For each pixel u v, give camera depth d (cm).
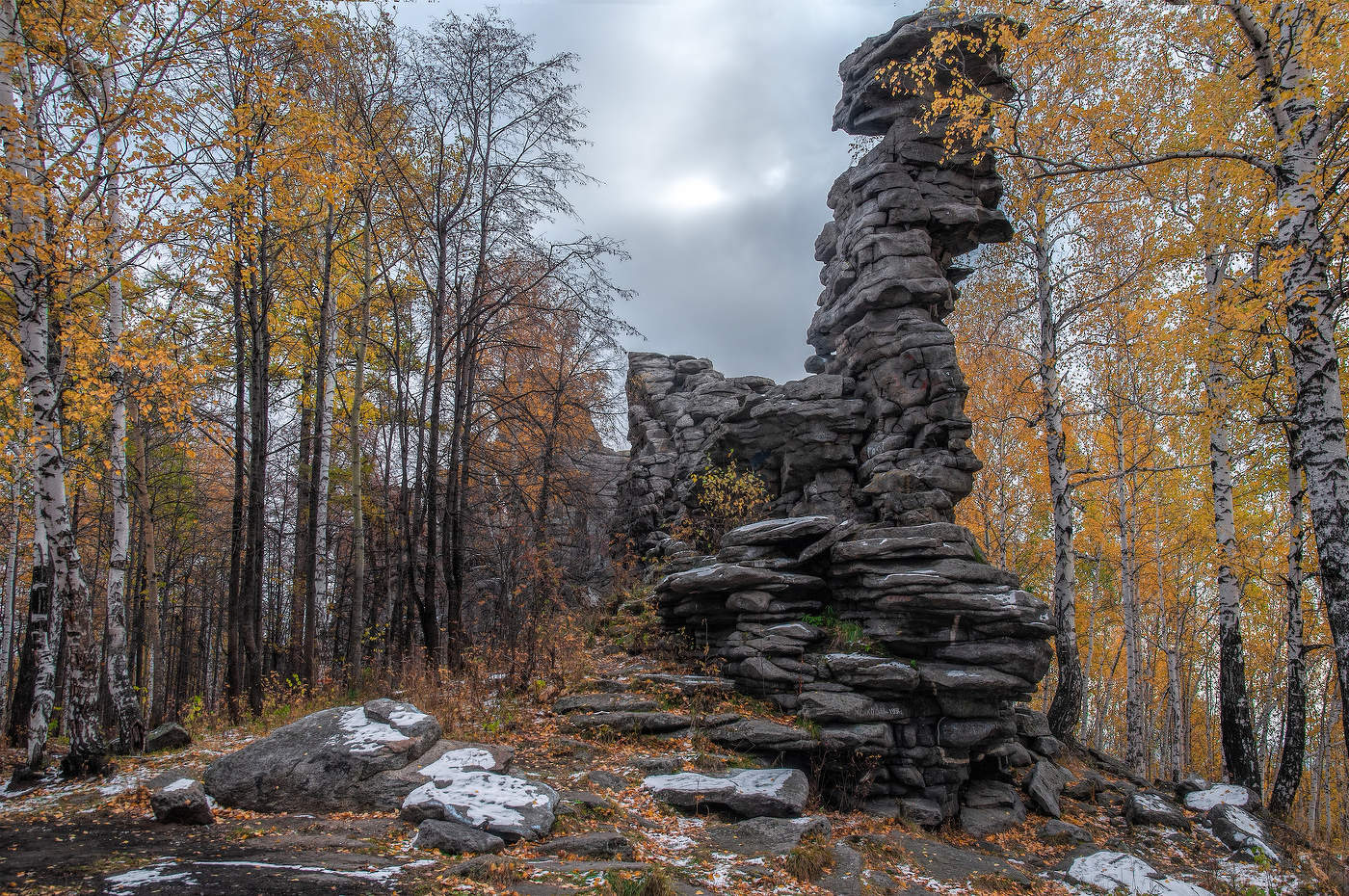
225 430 1603
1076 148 1457
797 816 845
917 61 1662
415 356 2088
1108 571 2494
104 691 1909
